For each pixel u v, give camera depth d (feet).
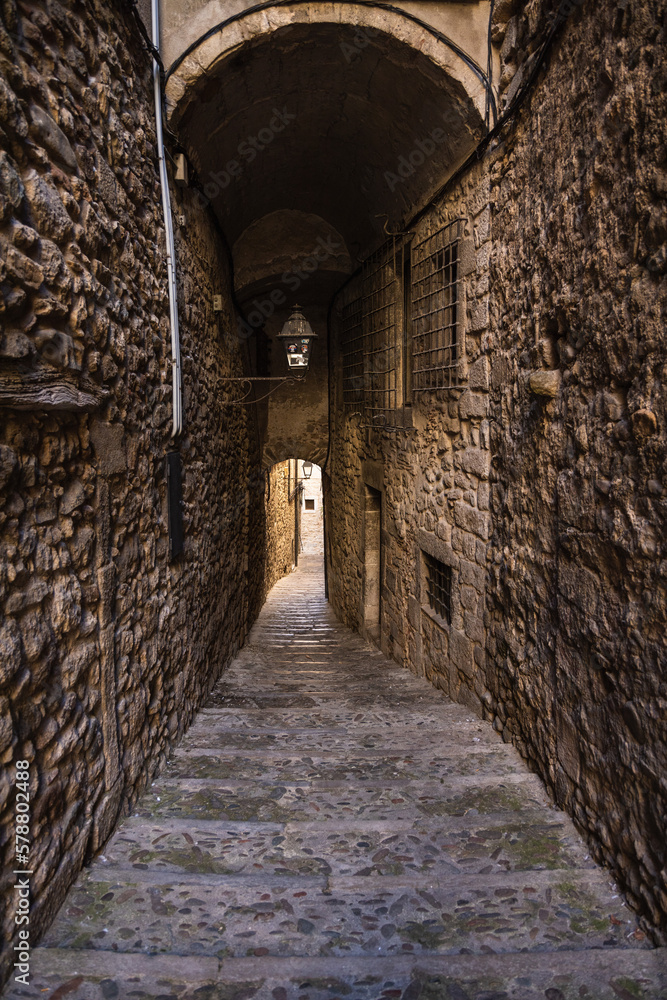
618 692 6.84
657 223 6.06
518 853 7.31
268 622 28.02
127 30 9.17
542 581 9.11
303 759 10.18
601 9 7.25
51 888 5.97
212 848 7.34
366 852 7.26
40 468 6.00
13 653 5.34
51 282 6.00
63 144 6.51
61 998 5.00
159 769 9.61
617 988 5.18
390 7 10.96
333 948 5.69
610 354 7.01
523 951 5.73
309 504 60.39
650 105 6.15
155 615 9.71
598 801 7.27
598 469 7.32
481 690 12.23
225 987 5.14
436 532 14.74
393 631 19.11
